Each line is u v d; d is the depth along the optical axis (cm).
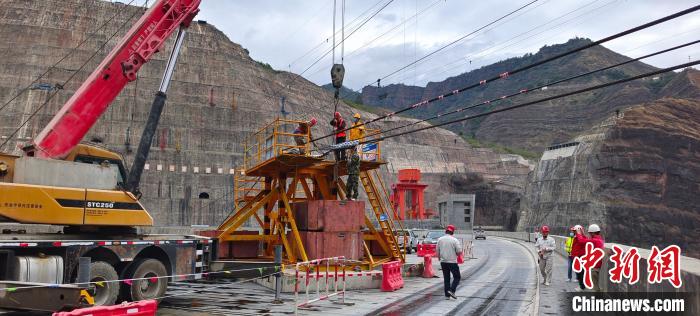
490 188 15438
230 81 9162
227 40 10481
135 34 1478
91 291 968
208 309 1224
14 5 8350
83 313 651
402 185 10762
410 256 3416
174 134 7906
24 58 7712
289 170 1931
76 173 1208
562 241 3350
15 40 7894
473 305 1291
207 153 7900
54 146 1323
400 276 1692
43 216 1112
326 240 1708
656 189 12750
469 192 15412
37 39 7994
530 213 14038
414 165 14725
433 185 14638
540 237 1783
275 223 1967
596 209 12300
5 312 991
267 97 10044
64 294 945
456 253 1411
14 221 1089
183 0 1552
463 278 1998
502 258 3238
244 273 1517
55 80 7600
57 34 8156
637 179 12888
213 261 1495
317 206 1745
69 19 8425
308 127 1898
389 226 2003
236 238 1939
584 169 13162
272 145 1833
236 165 7962
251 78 9994
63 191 1153
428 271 1995
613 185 12800
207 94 8712
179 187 7381
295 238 1758
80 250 1125
